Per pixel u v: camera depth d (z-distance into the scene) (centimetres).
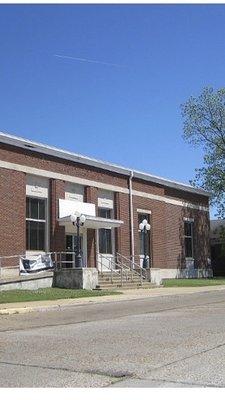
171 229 4331
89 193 3428
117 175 3719
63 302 2038
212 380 704
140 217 3922
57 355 911
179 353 897
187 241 4562
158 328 1231
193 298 2273
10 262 2789
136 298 2280
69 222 3100
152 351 924
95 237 3428
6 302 2034
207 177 4925
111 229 3650
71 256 3256
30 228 2995
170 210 4350
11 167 2869
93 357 882
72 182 3300
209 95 4950
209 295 2475
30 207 3016
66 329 1277
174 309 1739
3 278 2588
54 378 737
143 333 1152
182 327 1235
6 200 2811
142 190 3959
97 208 3500
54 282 2772
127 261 3656
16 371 788
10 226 2817
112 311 1741
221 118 4928
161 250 4088
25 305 1906
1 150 2820
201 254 4703
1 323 1459
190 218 4612
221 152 4931
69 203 3238
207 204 4906
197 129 4966
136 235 3831
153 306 1891
